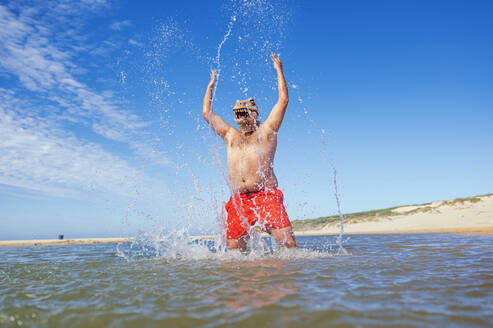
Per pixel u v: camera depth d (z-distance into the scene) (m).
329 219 25.38
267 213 4.64
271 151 4.79
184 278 2.80
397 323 1.58
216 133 5.19
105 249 7.89
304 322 1.60
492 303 1.91
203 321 1.66
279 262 3.71
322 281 2.54
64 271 3.53
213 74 5.46
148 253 5.95
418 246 5.89
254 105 5.02
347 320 1.62
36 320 1.78
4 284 2.82
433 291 2.20
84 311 1.91
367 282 2.50
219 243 5.11
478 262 3.59
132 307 1.96
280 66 4.99
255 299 2.03
